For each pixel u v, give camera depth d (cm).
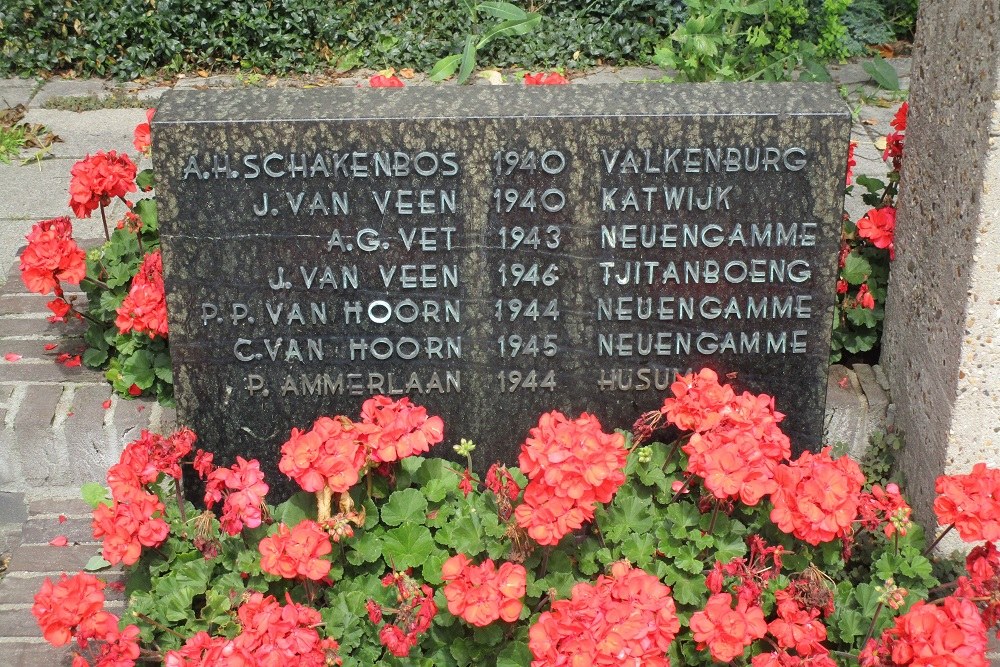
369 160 307
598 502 287
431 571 286
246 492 278
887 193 390
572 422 279
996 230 291
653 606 243
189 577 285
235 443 336
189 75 695
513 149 307
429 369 330
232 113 304
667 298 323
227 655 241
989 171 287
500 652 271
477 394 334
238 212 310
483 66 705
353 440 281
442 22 718
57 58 685
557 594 276
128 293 372
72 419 357
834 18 632
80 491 364
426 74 704
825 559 290
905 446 343
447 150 306
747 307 324
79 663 258
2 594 322
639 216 314
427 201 312
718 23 500
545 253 318
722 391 297
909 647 242
